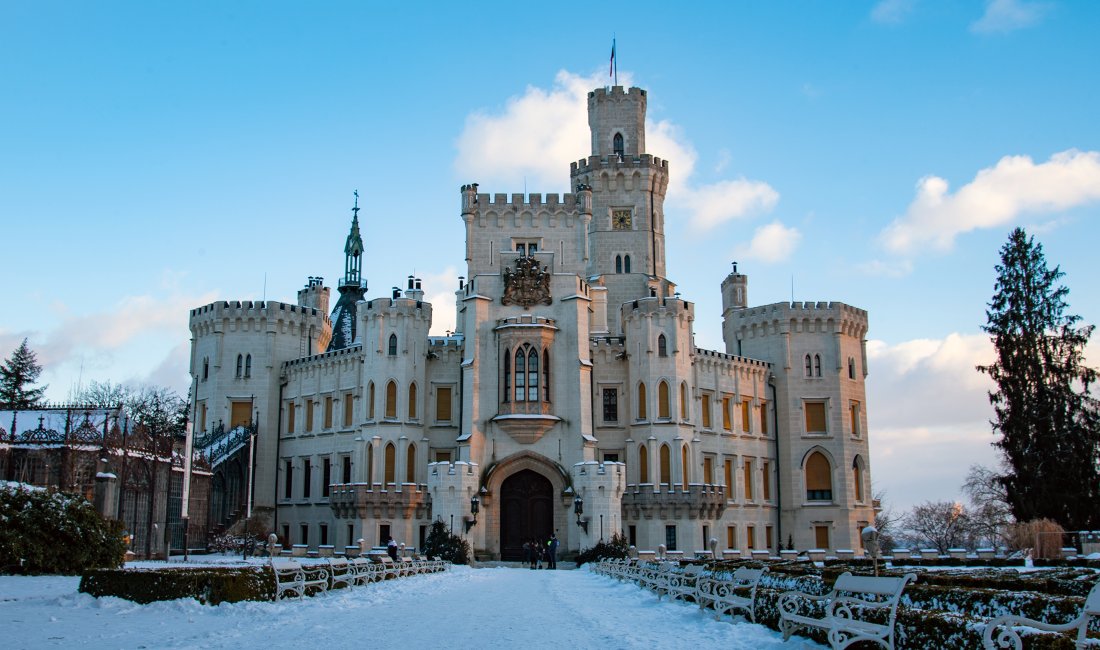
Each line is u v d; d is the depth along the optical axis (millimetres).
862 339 96938
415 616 27000
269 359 90875
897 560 55219
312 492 85875
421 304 82062
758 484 89188
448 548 70125
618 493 72688
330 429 85438
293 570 32406
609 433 82062
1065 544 69875
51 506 39594
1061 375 76250
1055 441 73688
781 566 34531
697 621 25453
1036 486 73875
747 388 90375
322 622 25016
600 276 99625
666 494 77312
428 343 82562
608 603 32531
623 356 83375
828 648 19141
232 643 20547
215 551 70188
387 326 80938
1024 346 77312
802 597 20906
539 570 64000
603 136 107125
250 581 29500
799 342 93000
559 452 75500
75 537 39625
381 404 79312
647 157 104812
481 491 73438
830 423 91375
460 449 74875
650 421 80250
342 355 85125
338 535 78750
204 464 70562
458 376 82250
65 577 37688
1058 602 17203
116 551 41469
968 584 26828
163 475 62719
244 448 83312
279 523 88312
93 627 23438
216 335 90938
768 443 91312
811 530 89625
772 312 93500
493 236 84875
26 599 29141
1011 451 76125
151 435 56562
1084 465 73500
